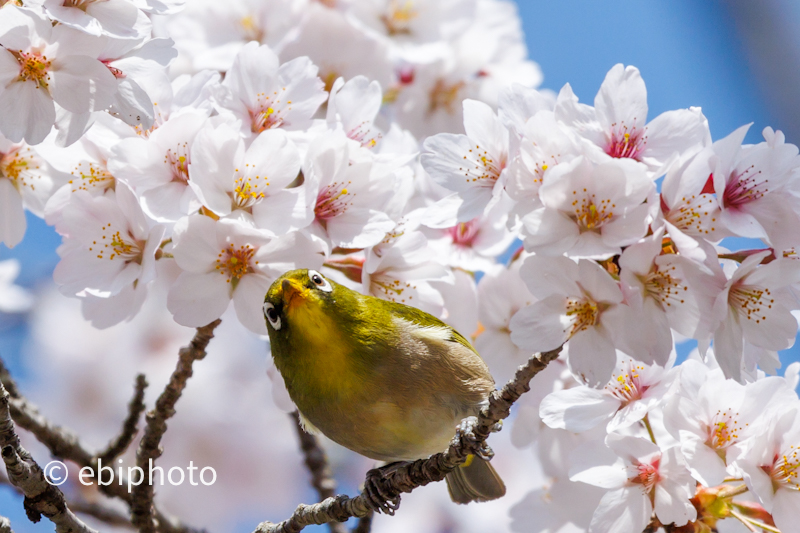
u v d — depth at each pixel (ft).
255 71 18.70
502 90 16.06
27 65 15.01
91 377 27.71
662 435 17.26
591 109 15.42
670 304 14.06
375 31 24.53
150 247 16.72
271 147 16.75
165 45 16.42
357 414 17.69
